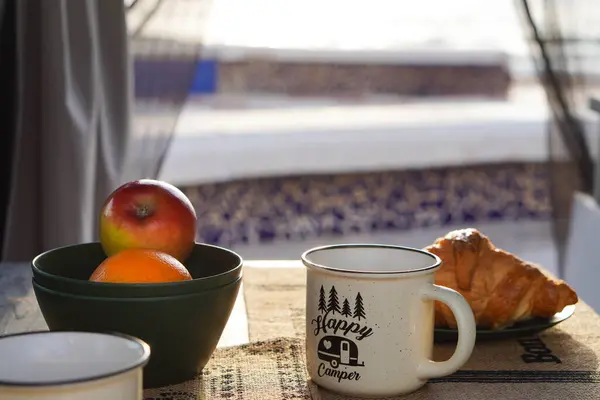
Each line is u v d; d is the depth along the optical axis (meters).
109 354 0.40
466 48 2.86
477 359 0.61
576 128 1.82
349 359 0.52
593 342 0.66
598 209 1.86
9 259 1.35
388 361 0.52
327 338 0.53
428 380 0.56
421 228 2.49
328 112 2.57
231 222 2.26
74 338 0.41
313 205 2.37
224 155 2.14
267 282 0.82
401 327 0.52
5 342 0.40
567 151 1.84
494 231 2.51
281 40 2.69
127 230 0.58
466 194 2.51
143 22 1.50
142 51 1.51
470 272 0.66
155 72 1.51
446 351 0.63
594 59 1.81
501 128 2.45
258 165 2.19
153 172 1.52
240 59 2.65
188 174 2.09
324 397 0.53
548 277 0.73
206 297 0.52
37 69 1.30
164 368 0.53
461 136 2.41
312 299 0.54
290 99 2.71
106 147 1.36
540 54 1.81
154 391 0.53
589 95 1.82
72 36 1.28
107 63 1.36
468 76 2.88
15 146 1.32
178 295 0.51
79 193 1.27
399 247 0.59
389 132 2.35
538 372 0.58
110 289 0.50
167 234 0.58
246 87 2.68
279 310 0.72
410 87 2.82
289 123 2.36
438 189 2.48
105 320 0.51
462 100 2.87
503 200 2.53
